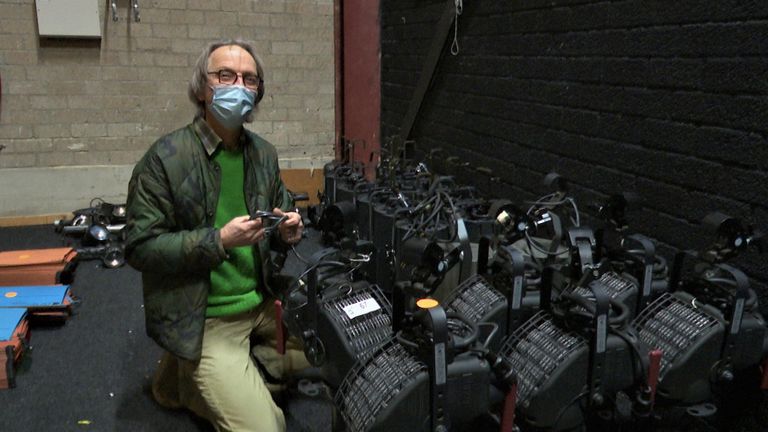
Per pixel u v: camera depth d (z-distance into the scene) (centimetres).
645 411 145
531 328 154
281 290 193
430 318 117
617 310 150
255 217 162
